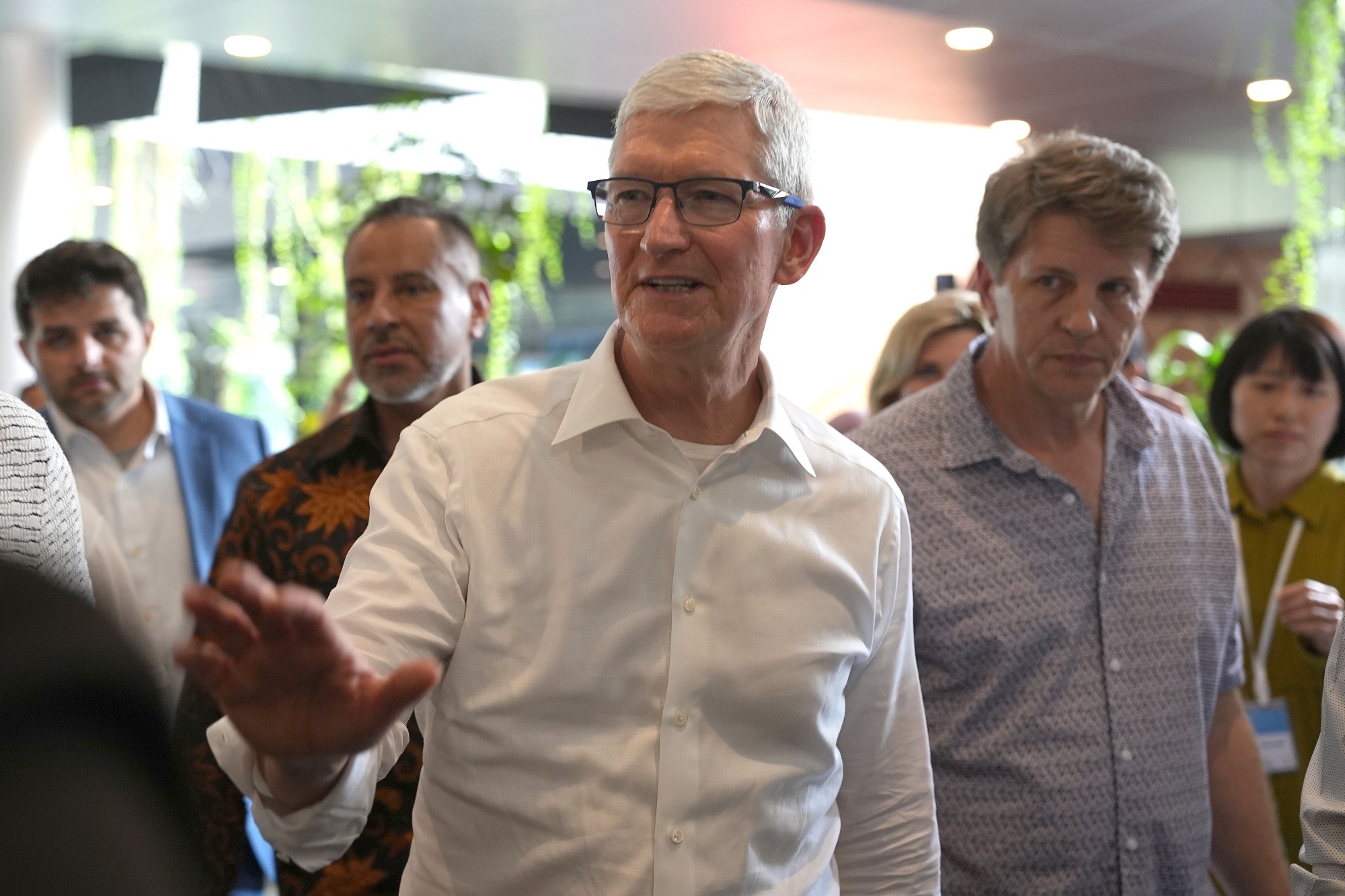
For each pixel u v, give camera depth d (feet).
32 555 4.52
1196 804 5.98
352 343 7.48
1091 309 5.72
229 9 16.63
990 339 6.59
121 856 0.94
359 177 19.51
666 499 4.33
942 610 5.76
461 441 4.27
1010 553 5.85
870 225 24.99
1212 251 29.78
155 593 9.27
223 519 9.57
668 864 4.14
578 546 4.23
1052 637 5.80
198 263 20.24
